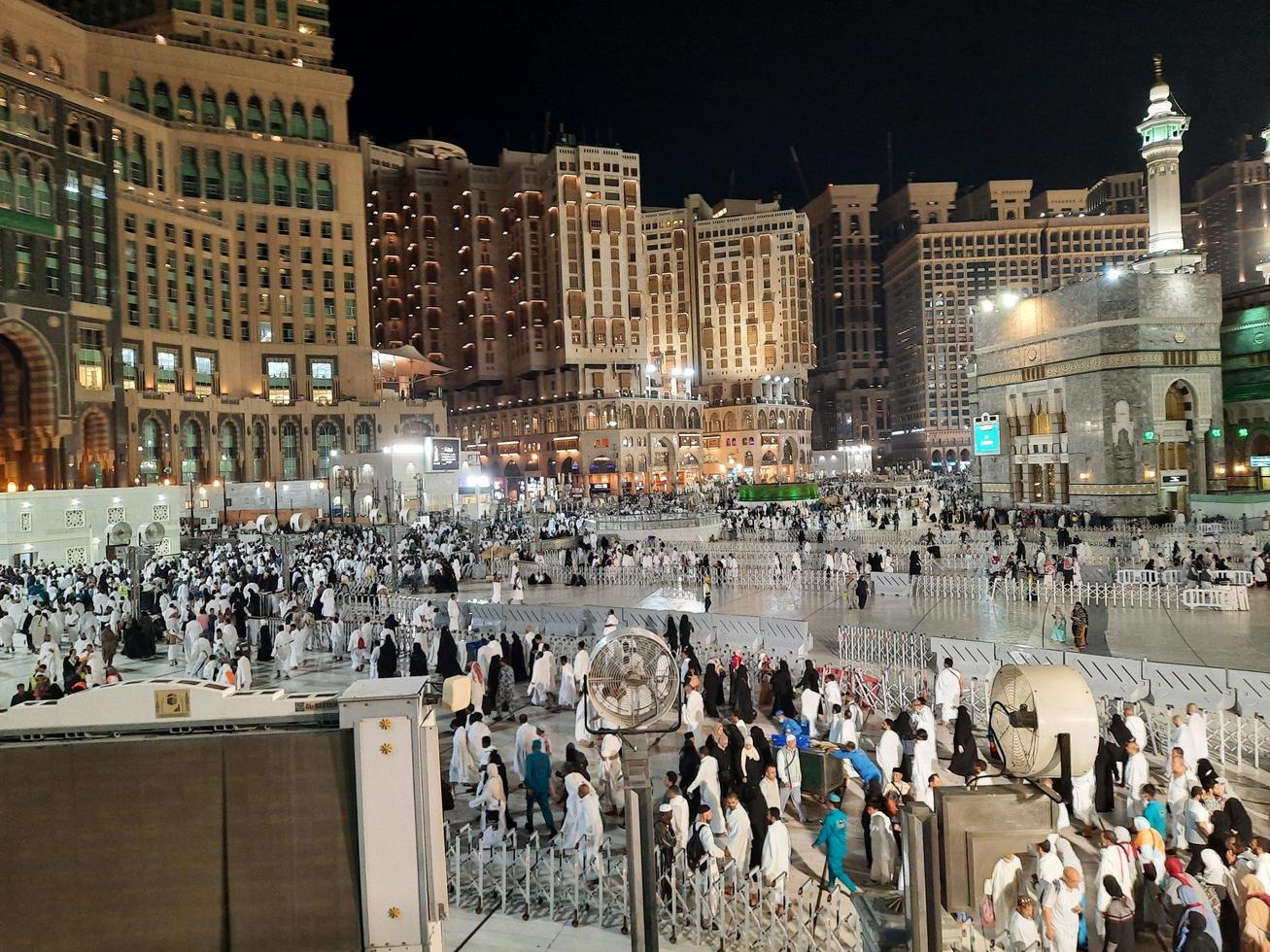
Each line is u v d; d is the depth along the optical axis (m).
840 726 17.45
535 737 15.36
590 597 39.44
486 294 151.12
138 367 90.25
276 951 8.15
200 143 102.69
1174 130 67.69
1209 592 32.31
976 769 15.72
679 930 11.77
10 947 7.98
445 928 11.92
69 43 94.69
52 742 8.20
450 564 42.41
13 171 72.69
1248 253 193.00
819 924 11.83
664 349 173.25
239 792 8.25
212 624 28.75
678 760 16.73
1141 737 15.99
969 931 10.60
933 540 47.59
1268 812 14.76
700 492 116.06
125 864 8.12
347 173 112.06
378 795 8.23
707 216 180.88
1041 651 21.20
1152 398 59.62
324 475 106.94
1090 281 61.25
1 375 77.06
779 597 37.50
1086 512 60.53
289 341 107.69
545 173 142.12
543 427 141.62
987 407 73.69
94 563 53.34
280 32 111.75
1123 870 10.97
